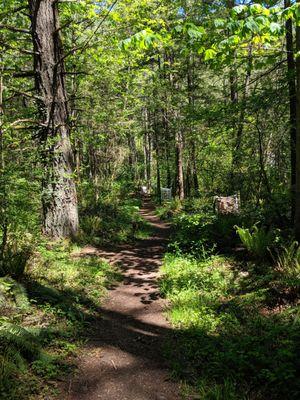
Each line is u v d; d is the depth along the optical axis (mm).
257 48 8852
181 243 11117
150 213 23125
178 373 4590
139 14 11328
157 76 18844
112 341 5496
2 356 4160
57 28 10602
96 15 10328
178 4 15500
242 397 3963
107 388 4305
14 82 12641
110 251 11141
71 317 5809
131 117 21438
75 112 14750
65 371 4508
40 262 8039
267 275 6918
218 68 7320
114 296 7492
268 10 4766
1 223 6875
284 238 8680
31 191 8133
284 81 8773
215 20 4844
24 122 10617
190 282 7523
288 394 3875
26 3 11531
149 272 9227
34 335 4812
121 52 11906
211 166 16531
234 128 10992
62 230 10781
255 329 5383
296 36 7555
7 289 5840
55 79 10289
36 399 3877
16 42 11930
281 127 10531
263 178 11773
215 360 4707
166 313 6410
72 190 11031
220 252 9695
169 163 28078
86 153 20219
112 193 19141
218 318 5867
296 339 4836
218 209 12812
